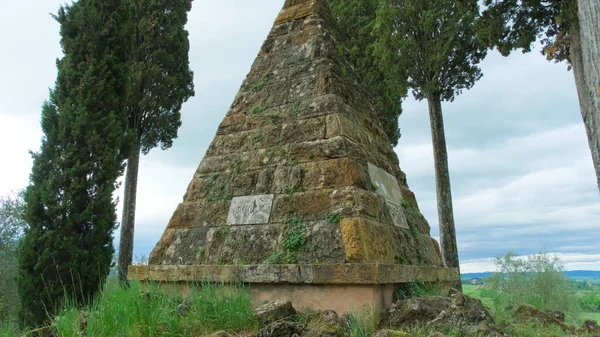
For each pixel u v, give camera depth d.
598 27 4.74
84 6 10.93
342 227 4.73
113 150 9.80
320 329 3.79
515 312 5.76
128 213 15.02
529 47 11.80
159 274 5.39
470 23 12.82
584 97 9.23
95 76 10.14
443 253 12.63
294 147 5.58
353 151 5.41
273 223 5.19
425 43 13.18
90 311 4.20
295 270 4.65
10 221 12.64
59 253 8.63
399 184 6.61
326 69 6.04
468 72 13.29
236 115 6.35
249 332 4.01
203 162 6.18
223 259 5.21
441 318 4.11
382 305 4.48
